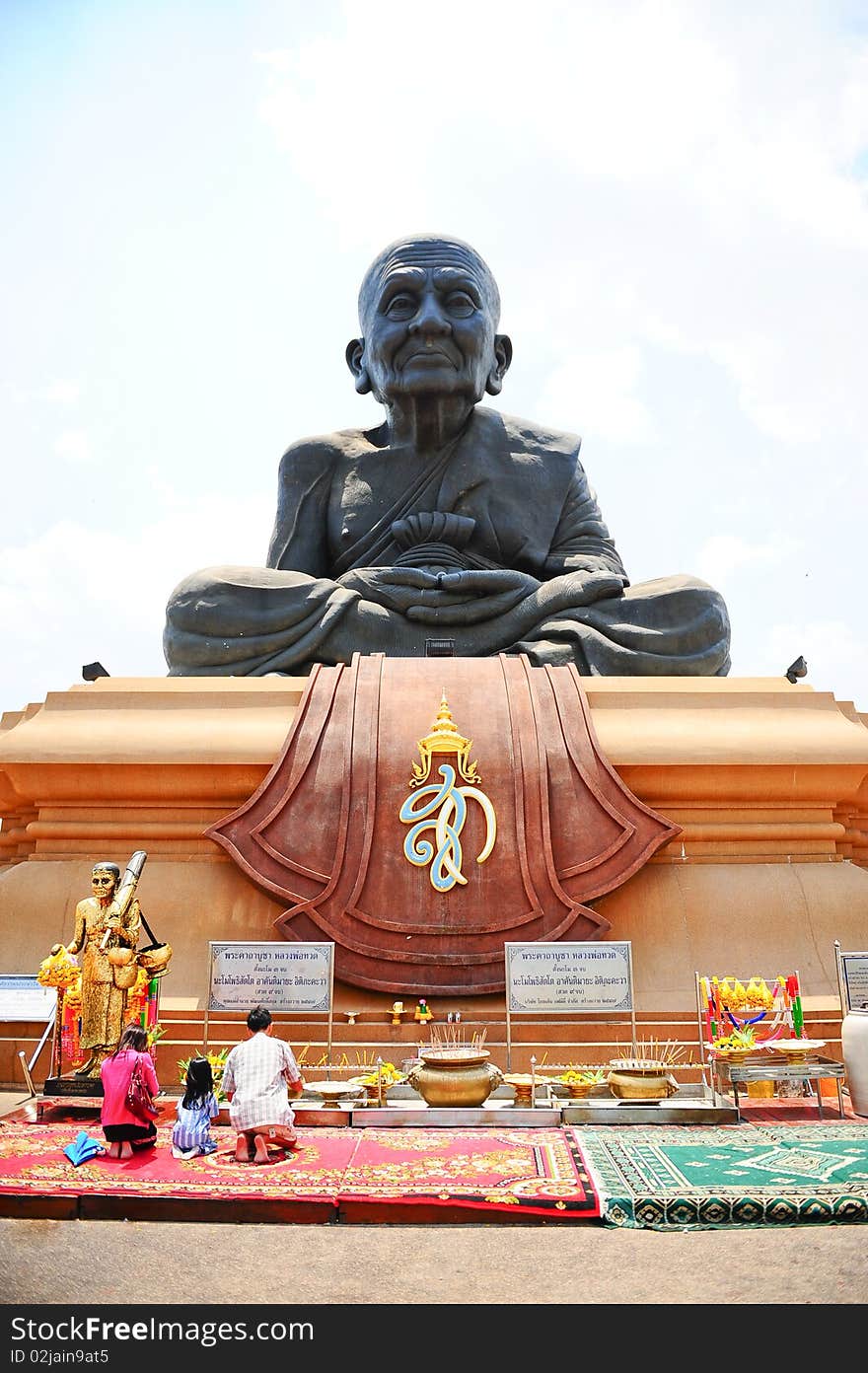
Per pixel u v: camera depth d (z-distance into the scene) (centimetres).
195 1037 1020
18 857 1227
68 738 1181
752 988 937
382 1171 651
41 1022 945
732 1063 865
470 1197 589
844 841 1227
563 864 1098
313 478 1717
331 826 1111
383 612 1484
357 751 1140
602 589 1485
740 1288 486
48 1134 771
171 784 1169
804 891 1139
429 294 1655
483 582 1501
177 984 1066
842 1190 594
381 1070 885
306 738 1162
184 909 1112
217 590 1455
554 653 1439
